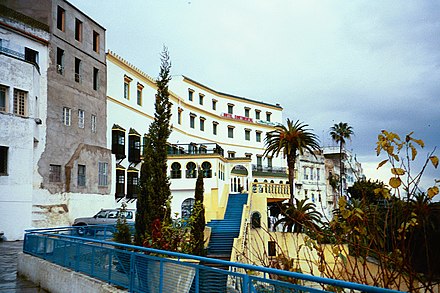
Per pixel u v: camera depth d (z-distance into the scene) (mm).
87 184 29812
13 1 27719
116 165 33625
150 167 12727
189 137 45906
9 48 24781
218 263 5531
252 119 56875
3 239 22109
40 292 10109
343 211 4980
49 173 26797
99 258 8688
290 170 34688
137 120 37344
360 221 4875
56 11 28641
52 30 28000
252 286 4930
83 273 9227
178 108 43625
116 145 33500
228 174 37406
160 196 12477
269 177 51719
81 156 29422
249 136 56062
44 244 11570
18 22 25547
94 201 30422
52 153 27125
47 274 10438
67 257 10102
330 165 60906
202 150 34375
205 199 30422
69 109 29062
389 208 4625
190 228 12828
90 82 31547
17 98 23875
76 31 30906
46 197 26203
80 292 8664
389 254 4477
